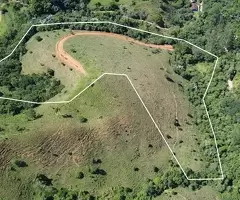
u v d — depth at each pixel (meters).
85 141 107.75
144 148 111.31
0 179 98.88
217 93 127.69
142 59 131.00
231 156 112.19
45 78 124.69
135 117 114.25
